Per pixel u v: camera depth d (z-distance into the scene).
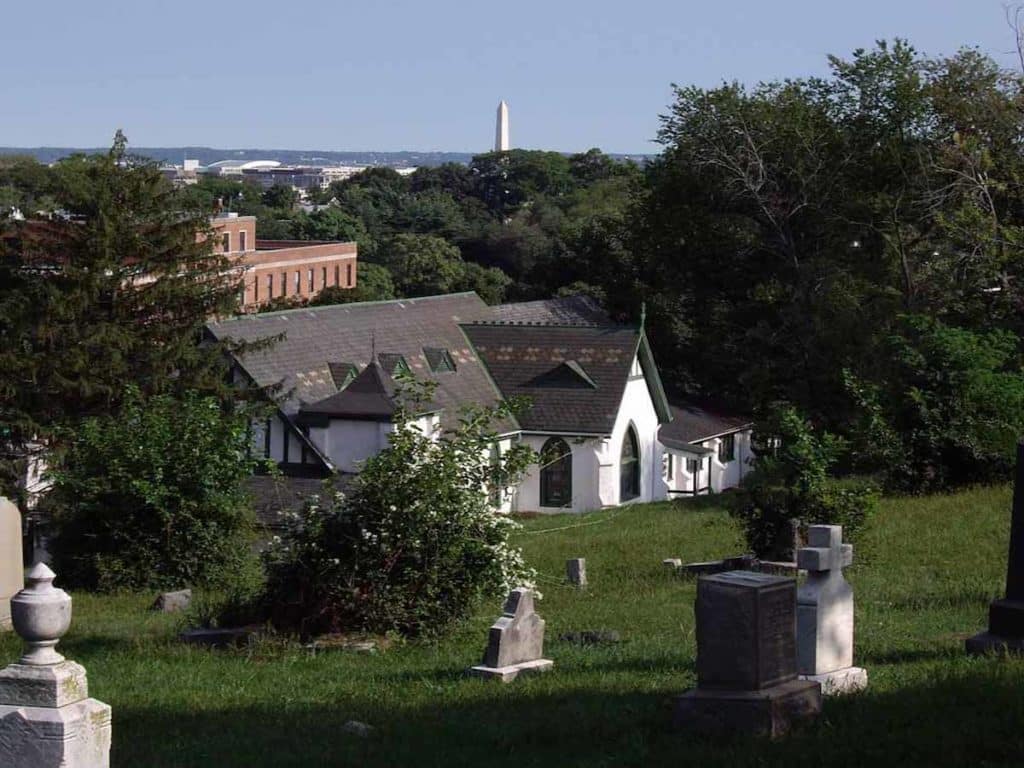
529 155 184.25
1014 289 60.28
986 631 19.44
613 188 164.12
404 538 21.89
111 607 29.30
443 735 14.46
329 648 21.08
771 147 74.25
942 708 14.15
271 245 134.12
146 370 57.31
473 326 72.50
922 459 44.72
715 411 80.75
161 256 59.56
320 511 22.38
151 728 15.41
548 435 66.81
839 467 49.47
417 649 21.20
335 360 63.94
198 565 33.19
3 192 81.25
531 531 43.91
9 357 54.19
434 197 173.75
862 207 72.06
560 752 13.46
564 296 87.56
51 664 10.97
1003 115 65.06
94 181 59.50
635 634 22.17
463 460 22.69
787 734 13.40
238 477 33.97
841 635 15.76
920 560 30.23
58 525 33.75
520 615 18.55
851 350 64.31
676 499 57.41
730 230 76.75
